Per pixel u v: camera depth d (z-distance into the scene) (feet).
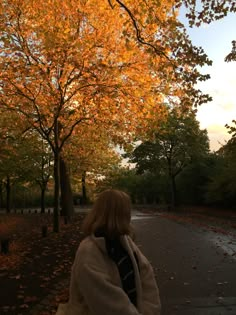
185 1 38.96
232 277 31.68
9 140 93.66
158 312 7.98
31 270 35.53
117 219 8.04
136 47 55.06
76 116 71.82
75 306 7.80
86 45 57.88
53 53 58.03
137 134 71.56
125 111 67.77
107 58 60.59
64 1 54.90
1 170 133.39
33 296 26.61
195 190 151.94
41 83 63.98
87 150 100.78
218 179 116.57
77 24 57.77
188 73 44.24
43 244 53.26
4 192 230.48
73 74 65.82
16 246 51.01
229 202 118.93
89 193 231.30
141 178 223.10
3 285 29.96
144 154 166.91
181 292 27.58
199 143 154.81
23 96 67.00
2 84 64.34
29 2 56.08
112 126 72.38
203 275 32.83
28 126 77.61
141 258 8.28
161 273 34.04
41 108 71.26
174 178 168.25
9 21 58.75
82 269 7.47
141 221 90.89
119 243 7.93
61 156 95.81
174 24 40.73
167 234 63.82
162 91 59.88
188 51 41.45
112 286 7.30
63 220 93.66
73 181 164.96
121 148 75.00
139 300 7.65
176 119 150.82
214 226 74.33
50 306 24.58
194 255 42.91
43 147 137.69
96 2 55.93
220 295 26.48
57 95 64.39
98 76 62.34
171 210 141.08
